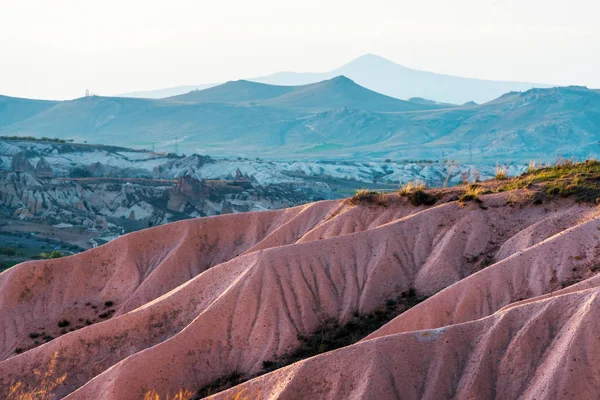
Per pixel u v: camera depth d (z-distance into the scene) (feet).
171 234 199.52
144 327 149.89
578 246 127.75
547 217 150.30
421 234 157.38
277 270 147.95
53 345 148.77
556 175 172.14
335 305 145.79
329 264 152.05
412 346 104.63
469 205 160.25
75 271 192.85
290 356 135.54
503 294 124.47
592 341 94.48
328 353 106.63
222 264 155.63
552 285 123.13
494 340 102.47
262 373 132.98
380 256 152.76
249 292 144.46
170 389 131.54
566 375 93.09
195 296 152.66
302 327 141.08
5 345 178.70
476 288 125.18
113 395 127.24
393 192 189.26
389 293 147.02
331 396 101.55
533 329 100.53
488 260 146.30
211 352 138.21
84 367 145.89
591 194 149.69
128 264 193.26
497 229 153.69
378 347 104.06
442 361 102.73
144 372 131.64
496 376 99.76
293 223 192.65
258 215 203.92
